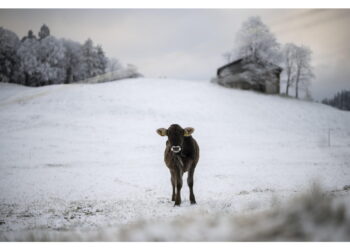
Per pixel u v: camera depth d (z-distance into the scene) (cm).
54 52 8262
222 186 1591
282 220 351
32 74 8194
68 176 1941
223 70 7425
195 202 939
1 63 8244
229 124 4325
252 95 6450
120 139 3331
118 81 6675
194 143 954
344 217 309
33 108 4572
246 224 380
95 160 2523
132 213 871
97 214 916
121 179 1858
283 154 2800
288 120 5038
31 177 1895
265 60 6894
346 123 5319
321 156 2719
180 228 415
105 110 4512
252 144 3284
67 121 3978
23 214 1010
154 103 4975
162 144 3184
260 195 1063
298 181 1711
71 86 6119
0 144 2975
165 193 1398
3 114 4219
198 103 5216
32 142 3098
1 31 8081
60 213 981
